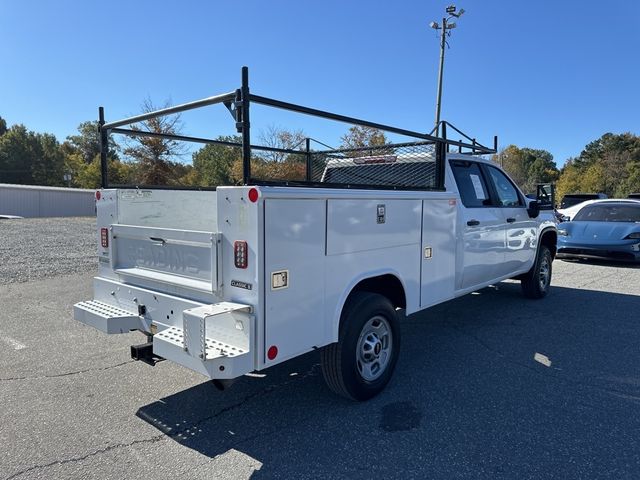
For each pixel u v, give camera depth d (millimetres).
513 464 2879
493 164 6082
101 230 4090
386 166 5355
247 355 2842
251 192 2846
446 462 2900
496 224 5816
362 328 3615
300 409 3633
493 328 5801
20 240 15695
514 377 4262
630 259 10352
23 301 7082
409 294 4223
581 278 9211
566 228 11250
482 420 3441
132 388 4016
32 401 3762
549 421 3422
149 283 3613
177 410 3617
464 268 5223
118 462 2908
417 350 5004
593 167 58719
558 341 5297
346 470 2822
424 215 4344
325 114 3520
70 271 9688
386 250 3877
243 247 2912
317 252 3227
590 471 2801
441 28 25562
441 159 4664
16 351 4910
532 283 7113
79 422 3422
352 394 3623
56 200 39406
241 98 2895
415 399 3797
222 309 2816
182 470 2822
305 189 3107
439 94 26016
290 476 2762
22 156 69625
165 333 3111
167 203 4117
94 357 4746
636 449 3041
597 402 3738
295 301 3098
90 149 84688
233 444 3121
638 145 75938
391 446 3088
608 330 5703
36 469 2830
